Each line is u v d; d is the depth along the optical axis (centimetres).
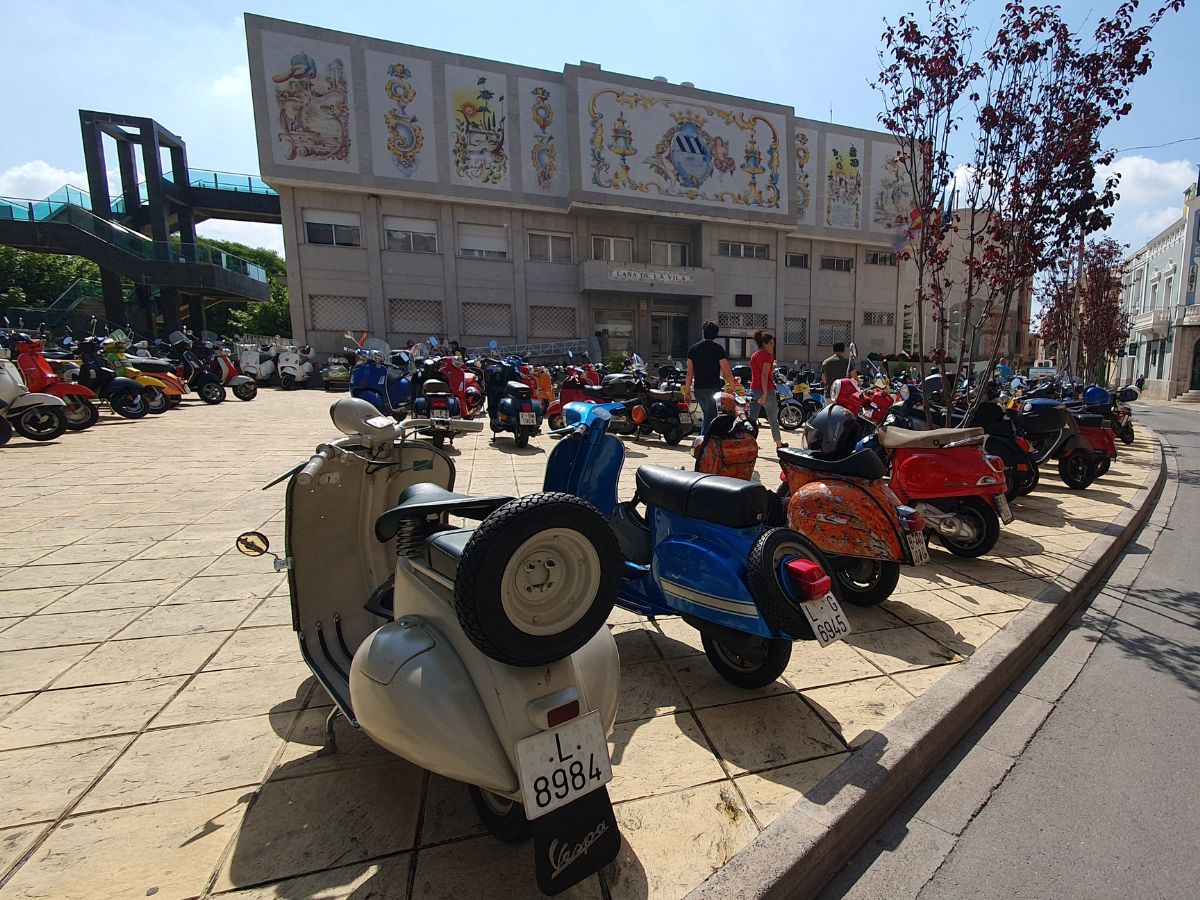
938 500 480
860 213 3209
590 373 1384
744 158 2875
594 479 347
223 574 402
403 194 2448
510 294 2670
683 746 244
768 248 3055
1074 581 435
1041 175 592
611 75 2633
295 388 2127
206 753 228
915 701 276
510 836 185
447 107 2478
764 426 1366
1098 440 780
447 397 915
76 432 996
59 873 172
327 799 206
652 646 333
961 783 246
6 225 2403
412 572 198
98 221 2520
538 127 2603
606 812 171
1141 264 3919
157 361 1334
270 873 175
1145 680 326
